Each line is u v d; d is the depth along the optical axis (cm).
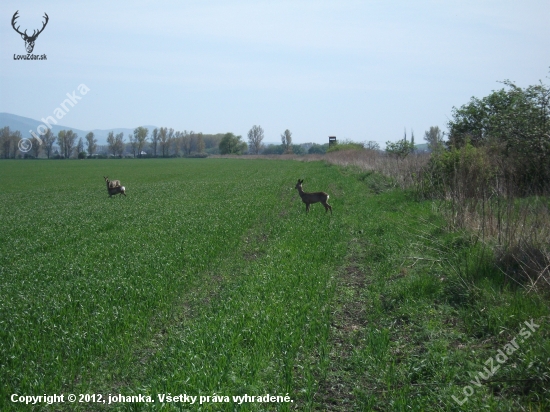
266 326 820
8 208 2811
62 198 3444
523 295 864
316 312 898
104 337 809
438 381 665
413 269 1131
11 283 1129
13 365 719
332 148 8675
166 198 3086
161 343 821
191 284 1127
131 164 9669
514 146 1678
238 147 16200
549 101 1684
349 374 701
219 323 842
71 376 699
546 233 1035
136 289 1033
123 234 1733
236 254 1442
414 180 2184
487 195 1448
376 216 1884
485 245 1089
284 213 2267
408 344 789
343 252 1389
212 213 2206
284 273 1157
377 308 931
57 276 1174
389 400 631
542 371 657
